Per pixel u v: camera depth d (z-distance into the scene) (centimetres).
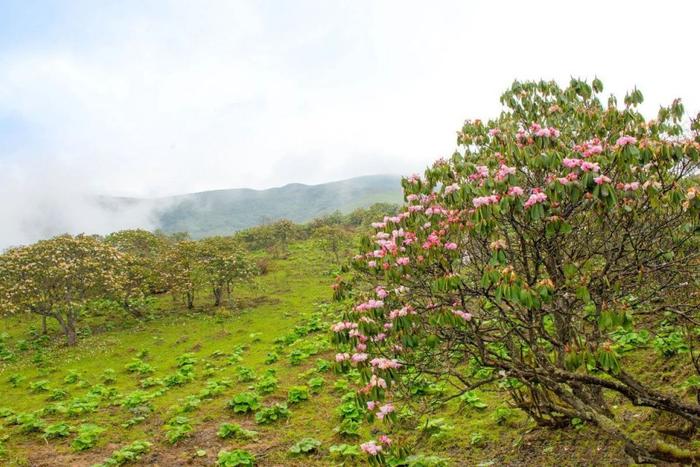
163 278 2831
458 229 580
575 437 827
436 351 675
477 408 1115
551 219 521
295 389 1384
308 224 6266
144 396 1483
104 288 2486
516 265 634
